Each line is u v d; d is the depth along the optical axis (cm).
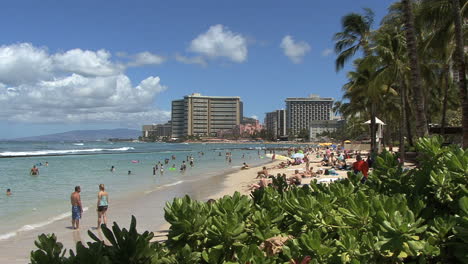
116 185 2944
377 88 3084
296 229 320
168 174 4034
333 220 308
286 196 374
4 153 8575
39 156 7762
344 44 3647
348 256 250
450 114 5634
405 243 239
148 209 1764
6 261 965
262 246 316
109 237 247
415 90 1450
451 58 2731
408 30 1482
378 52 2819
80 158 7238
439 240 248
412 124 5600
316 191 411
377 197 283
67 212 1734
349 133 12444
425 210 291
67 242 1180
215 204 329
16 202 2052
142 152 10656
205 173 4112
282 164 4391
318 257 253
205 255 264
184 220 284
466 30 2122
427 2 1844
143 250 236
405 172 362
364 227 277
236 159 7575
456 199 280
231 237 276
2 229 1371
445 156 328
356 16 3494
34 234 1291
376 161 380
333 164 3806
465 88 1419
